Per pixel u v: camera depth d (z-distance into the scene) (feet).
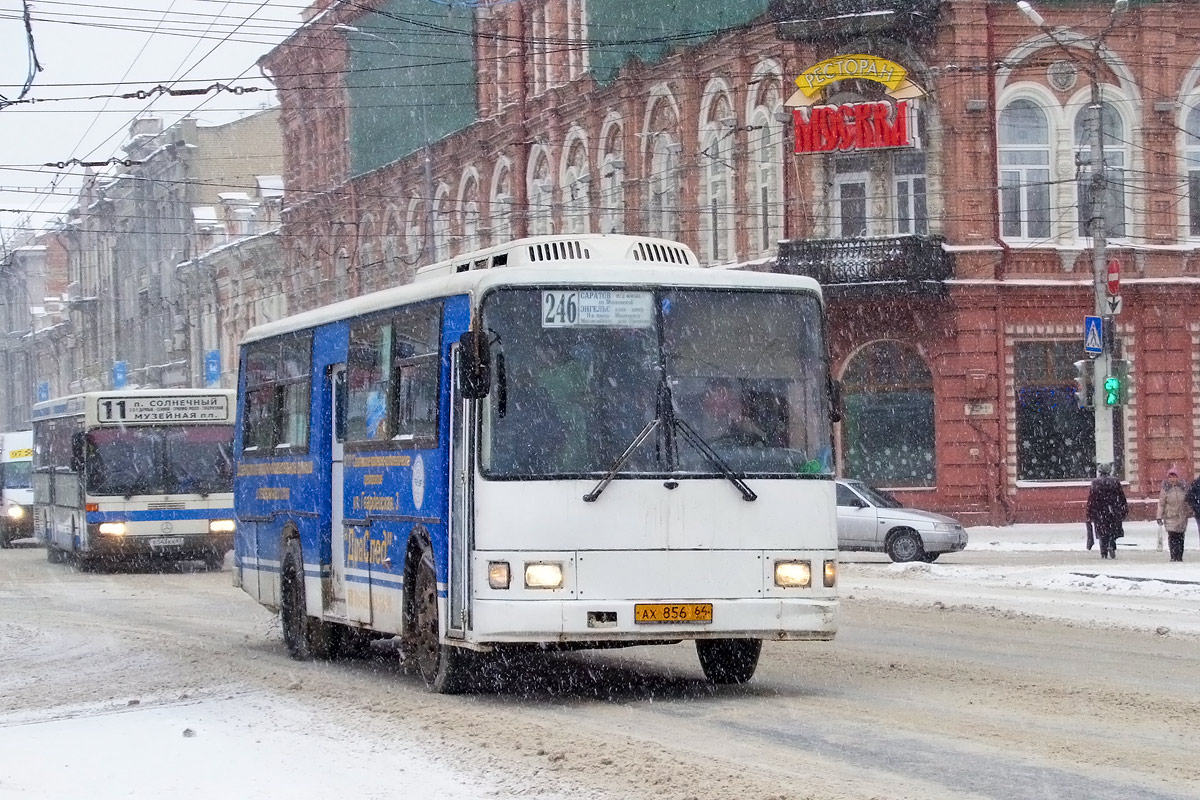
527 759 34.86
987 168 143.02
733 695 45.62
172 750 38.01
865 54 141.08
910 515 110.63
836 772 32.55
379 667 56.24
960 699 43.47
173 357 290.35
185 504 114.83
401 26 208.54
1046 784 31.12
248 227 266.77
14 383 406.21
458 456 44.70
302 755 36.68
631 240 49.01
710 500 44.11
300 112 242.58
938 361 143.02
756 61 149.59
